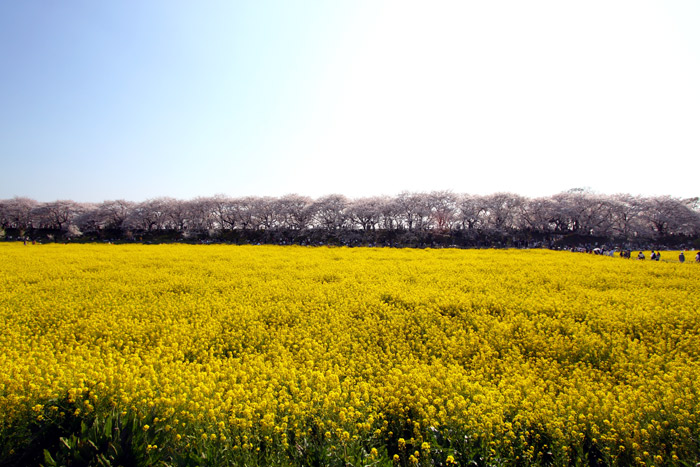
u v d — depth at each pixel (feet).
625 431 16.03
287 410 17.53
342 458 14.06
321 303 42.09
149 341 30.04
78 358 23.85
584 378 23.32
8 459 14.37
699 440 15.33
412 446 16.14
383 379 22.11
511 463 14.80
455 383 21.12
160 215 220.02
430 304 40.73
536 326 33.78
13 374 19.93
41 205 233.96
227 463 13.97
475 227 200.54
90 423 15.61
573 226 205.16
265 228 221.25
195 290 49.47
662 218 185.16
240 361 26.12
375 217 205.57
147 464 13.53
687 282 55.16
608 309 38.14
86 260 82.89
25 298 42.98
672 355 26.99
